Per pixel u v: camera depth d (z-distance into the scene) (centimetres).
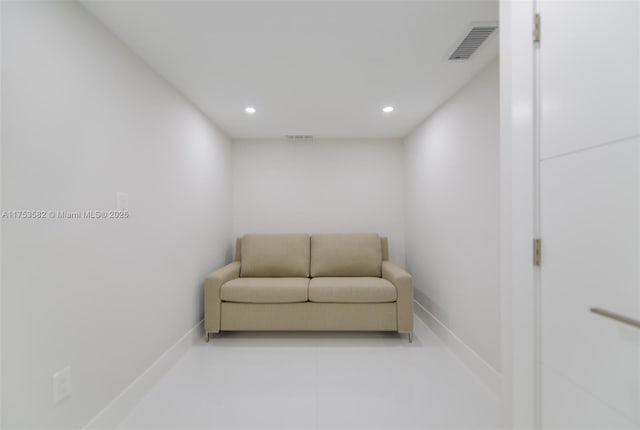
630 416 63
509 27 99
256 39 150
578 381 74
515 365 95
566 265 77
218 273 249
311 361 203
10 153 96
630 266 62
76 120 121
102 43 136
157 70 180
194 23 137
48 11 109
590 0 70
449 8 128
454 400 159
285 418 145
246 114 257
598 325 69
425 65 176
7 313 95
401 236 341
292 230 343
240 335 250
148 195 172
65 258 115
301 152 343
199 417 146
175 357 201
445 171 232
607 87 66
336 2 124
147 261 170
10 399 95
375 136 332
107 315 137
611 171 66
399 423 141
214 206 281
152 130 177
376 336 246
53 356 109
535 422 87
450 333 221
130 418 146
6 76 95
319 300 236
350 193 343
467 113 198
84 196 125
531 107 88
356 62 173
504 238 103
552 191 82
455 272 215
